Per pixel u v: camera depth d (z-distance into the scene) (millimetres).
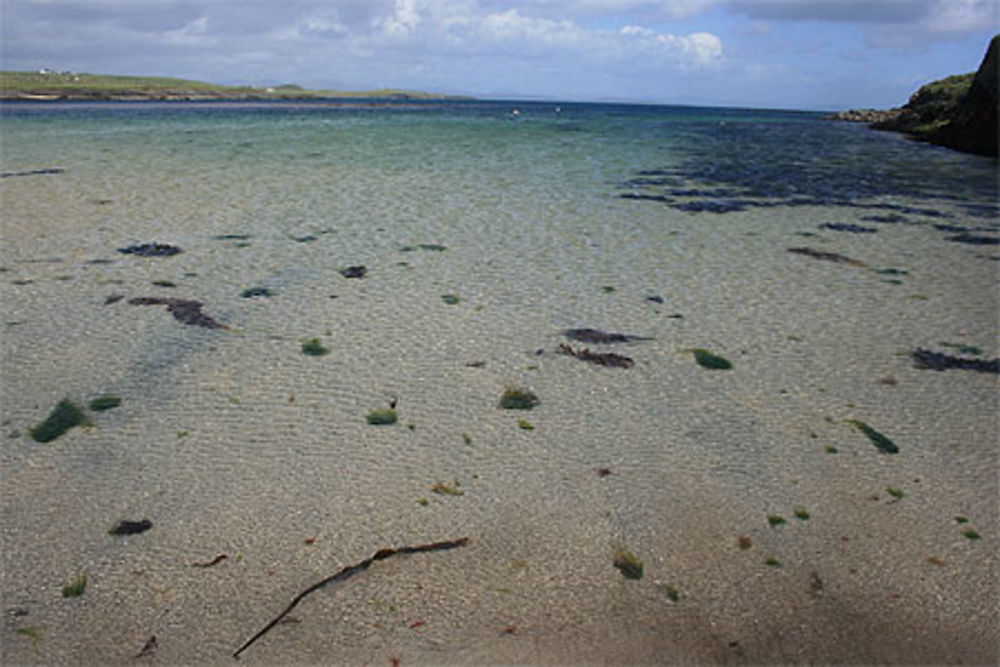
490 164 16078
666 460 3730
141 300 5934
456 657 2465
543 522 3197
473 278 6781
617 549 3027
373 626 2594
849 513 3305
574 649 2512
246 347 5059
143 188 11320
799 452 3834
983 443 3957
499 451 3787
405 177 13375
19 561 2881
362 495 3363
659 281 6871
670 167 16797
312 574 2846
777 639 2580
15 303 5777
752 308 6156
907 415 4273
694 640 2566
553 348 5180
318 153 17578
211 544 3004
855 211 11039
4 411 4062
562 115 60312
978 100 22547
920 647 2559
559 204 10922
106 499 3293
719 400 4430
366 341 5215
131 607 2666
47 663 2414
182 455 3672
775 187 13602
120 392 4340
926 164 18844
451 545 3029
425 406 4270
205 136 22375
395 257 7438
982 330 5715
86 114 35719
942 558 3008
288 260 7227
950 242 8891
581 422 4121
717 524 3205
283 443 3811
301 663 2434
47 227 8430
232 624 2598
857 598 2781
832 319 5918
